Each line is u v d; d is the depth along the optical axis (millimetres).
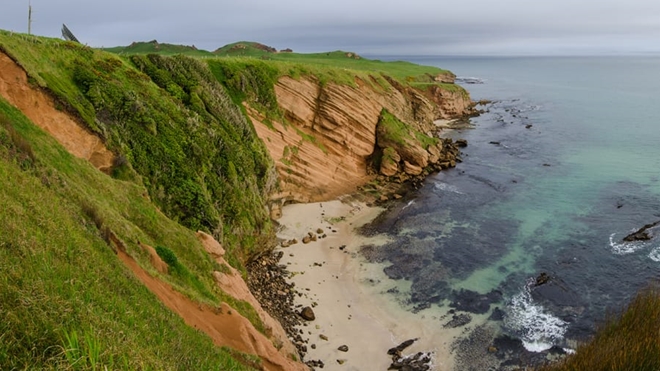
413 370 28812
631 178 64625
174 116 40281
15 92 27672
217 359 17141
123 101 35969
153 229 26234
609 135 92750
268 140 56531
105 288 14234
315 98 66312
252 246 40781
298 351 29922
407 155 68438
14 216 13688
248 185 44438
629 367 16891
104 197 24594
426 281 39344
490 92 173375
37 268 11375
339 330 32812
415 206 57281
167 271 23016
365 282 39438
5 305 8719
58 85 31391
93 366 7809
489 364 29312
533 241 46062
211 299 23656
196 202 35625
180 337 15828
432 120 102188
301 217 52938
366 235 49031
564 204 55656
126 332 11641
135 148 34469
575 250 43594
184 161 37406
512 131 98875
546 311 34594
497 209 55094
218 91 52625
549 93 168500
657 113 118438
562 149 82312
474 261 42562
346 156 66188
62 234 15188
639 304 22750
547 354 29797
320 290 37969
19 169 18047
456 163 75500
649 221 49156
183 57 51656
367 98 71125
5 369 7516
